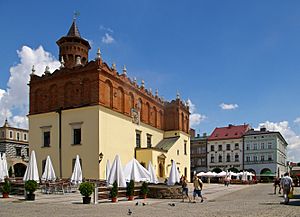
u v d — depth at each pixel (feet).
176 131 209.97
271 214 55.72
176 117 211.41
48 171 117.39
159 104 206.49
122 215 55.01
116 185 85.05
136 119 174.60
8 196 94.27
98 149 140.97
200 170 347.56
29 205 72.18
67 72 153.99
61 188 111.55
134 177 97.86
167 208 67.92
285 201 78.64
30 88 163.32
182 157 210.18
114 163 92.94
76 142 147.74
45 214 55.77
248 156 330.75
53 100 156.97
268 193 126.41
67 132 149.48
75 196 97.66
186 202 84.94
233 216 53.06
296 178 205.67
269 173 312.91
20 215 54.29
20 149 260.42
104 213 57.88
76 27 189.78
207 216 53.21
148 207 69.87
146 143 185.57
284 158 379.14
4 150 248.73
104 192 91.61
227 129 352.49
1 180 118.21
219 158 341.62
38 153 155.94
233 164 335.06
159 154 175.42
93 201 80.74
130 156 165.48
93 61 147.95
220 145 343.26
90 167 141.59
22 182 108.58
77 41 185.06
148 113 191.11
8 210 61.98
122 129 159.84
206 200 92.38
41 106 159.63
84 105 146.51
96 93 145.28
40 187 114.21
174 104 212.84
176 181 111.45
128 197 89.86
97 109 143.54
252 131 342.85
